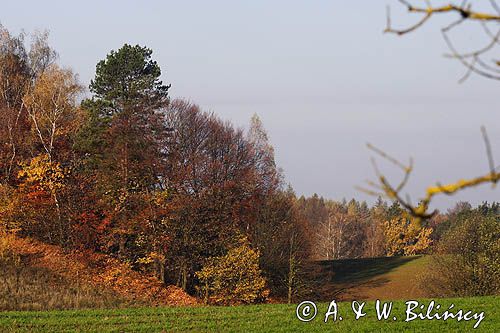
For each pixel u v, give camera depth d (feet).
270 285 182.19
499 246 174.09
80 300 141.79
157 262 176.35
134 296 157.69
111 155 177.37
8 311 123.95
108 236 174.29
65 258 163.63
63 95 182.60
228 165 190.29
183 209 173.68
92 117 187.93
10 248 159.02
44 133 189.26
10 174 183.73
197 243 173.37
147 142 181.47
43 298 138.41
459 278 174.40
